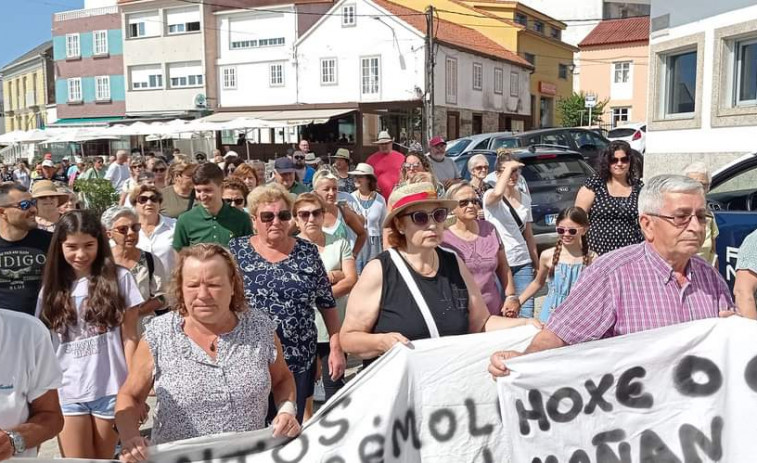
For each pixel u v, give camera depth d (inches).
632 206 213.9
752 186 268.5
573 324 118.6
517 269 251.4
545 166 408.2
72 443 146.4
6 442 99.5
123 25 1659.7
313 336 162.1
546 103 1782.7
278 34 1462.8
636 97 1833.2
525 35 1628.9
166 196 282.8
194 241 215.5
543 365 119.2
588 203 222.7
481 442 125.7
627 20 1930.4
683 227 111.0
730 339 113.4
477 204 193.0
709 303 116.8
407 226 136.3
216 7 1530.5
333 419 121.9
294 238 166.6
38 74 2153.1
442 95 1277.1
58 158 1518.2
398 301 136.6
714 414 115.2
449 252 145.4
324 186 245.0
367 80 1311.5
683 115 510.3
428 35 1195.9
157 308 189.5
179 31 1593.3
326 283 165.8
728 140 458.9
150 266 188.2
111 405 147.3
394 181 389.1
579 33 2204.7
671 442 117.1
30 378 105.1
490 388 126.5
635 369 116.8
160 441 120.3
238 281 123.0
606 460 119.0
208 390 118.4
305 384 159.0
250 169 319.6
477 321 141.8
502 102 1508.4
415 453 125.0
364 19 1300.4
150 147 1491.1
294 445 120.0
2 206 167.9
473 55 1371.8
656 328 115.2
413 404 125.2
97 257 148.5
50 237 176.9
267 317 127.4
